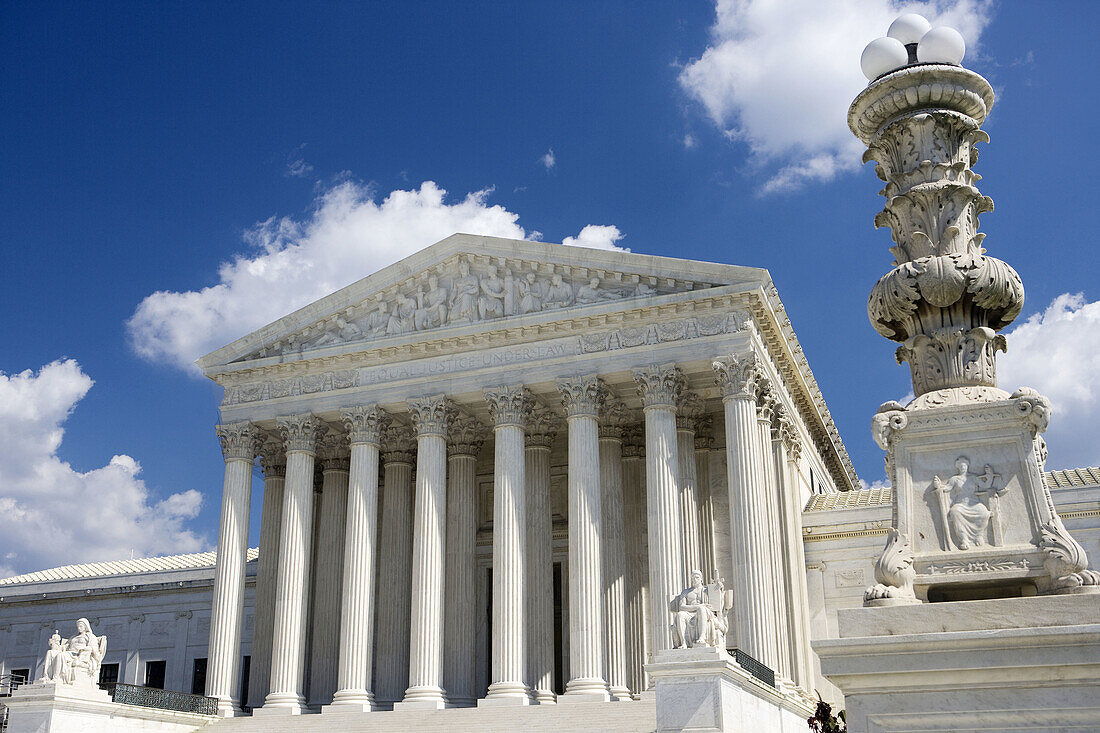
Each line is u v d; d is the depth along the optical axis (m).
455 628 66.06
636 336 60.94
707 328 59.47
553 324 62.41
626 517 67.50
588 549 57.84
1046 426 12.87
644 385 59.78
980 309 14.24
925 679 11.52
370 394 66.25
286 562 64.44
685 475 63.53
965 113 15.33
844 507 69.94
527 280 64.62
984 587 12.86
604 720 50.56
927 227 14.64
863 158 16.20
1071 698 11.00
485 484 75.06
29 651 98.38
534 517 66.44
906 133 15.22
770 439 61.50
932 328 14.29
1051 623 11.30
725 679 39.44
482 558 72.69
